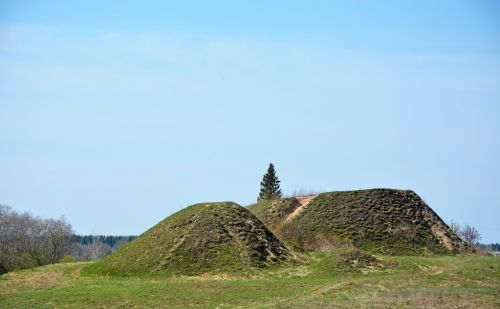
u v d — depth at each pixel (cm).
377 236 7581
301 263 5819
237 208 6531
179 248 5772
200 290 4591
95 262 6325
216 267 5500
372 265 5556
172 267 5516
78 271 5816
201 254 5681
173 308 3984
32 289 4872
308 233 7806
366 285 4616
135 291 4541
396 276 5022
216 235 5941
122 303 4144
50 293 4478
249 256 5662
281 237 7781
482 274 4966
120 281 5206
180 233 6016
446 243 7650
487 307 3831
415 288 4481
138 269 5578
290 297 4334
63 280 5341
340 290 4456
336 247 7388
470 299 4053
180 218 6325
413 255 7225
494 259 5931
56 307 4034
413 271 5406
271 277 5266
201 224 6109
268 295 4403
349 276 5259
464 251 7619
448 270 5328
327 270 5444
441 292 4281
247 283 4906
